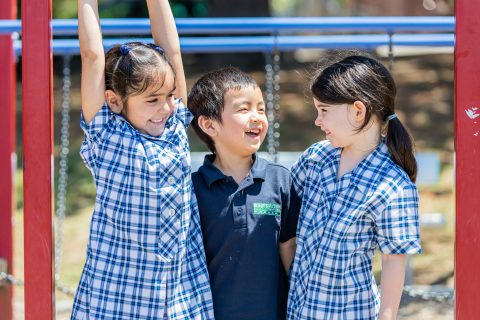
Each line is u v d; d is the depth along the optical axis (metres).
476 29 2.40
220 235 2.73
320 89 2.63
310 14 21.25
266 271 2.73
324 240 2.62
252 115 2.74
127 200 2.58
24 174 2.46
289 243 2.83
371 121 2.63
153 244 2.57
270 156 4.61
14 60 4.86
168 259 2.58
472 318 2.42
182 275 2.62
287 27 4.37
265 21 4.35
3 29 4.20
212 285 2.73
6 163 4.78
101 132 2.64
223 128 2.74
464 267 2.43
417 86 11.45
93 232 2.62
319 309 2.59
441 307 4.72
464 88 2.41
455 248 2.45
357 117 2.61
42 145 2.46
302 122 10.37
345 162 2.69
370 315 2.62
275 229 2.76
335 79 2.61
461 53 2.41
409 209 2.55
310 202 2.71
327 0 21.05
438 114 10.26
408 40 4.82
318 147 2.79
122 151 2.60
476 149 2.41
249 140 2.74
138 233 2.57
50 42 2.46
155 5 2.83
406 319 4.54
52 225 2.47
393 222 2.54
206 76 2.85
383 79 2.66
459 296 2.43
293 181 2.83
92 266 2.60
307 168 2.78
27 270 2.46
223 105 2.73
